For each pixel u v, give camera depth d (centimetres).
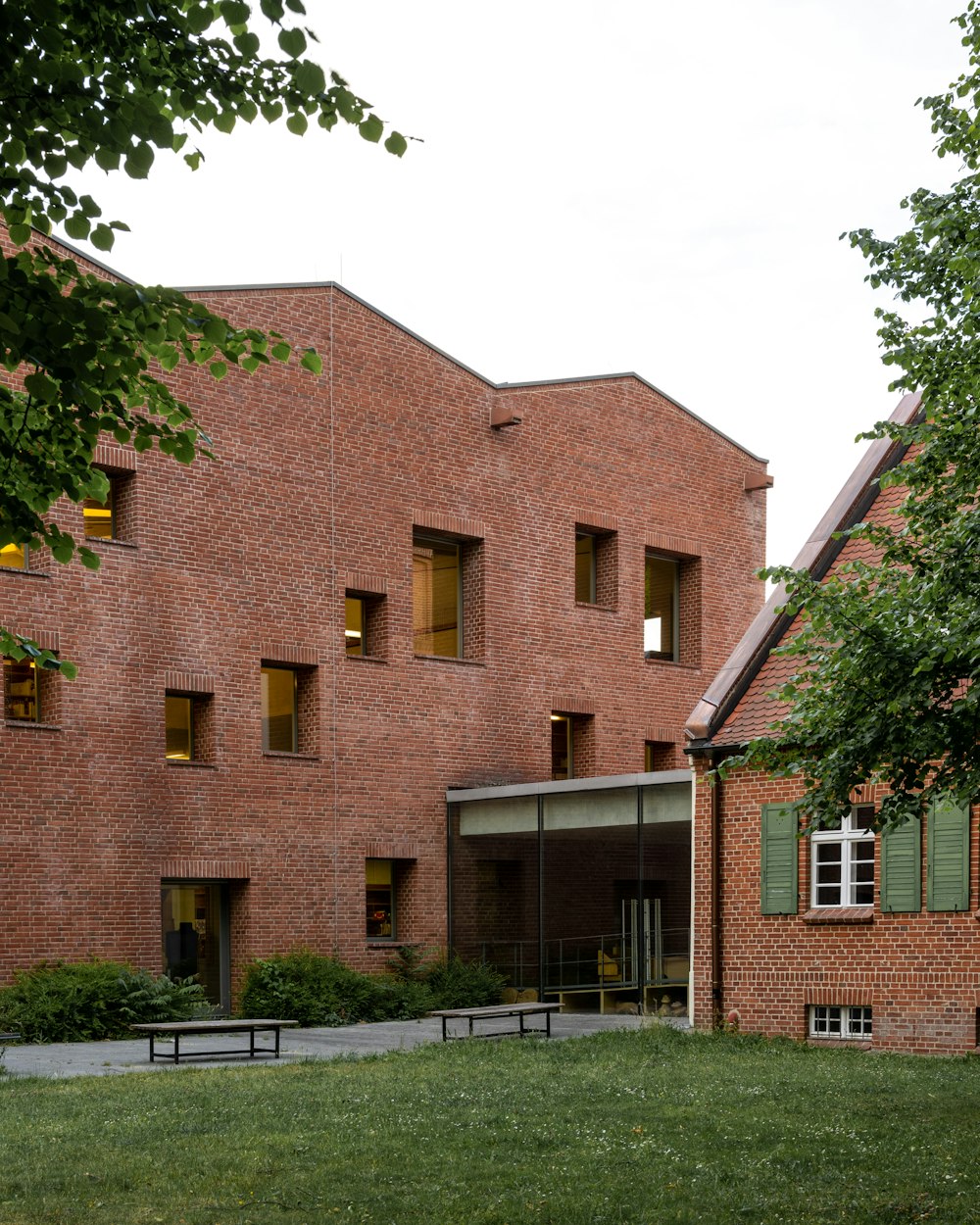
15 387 2036
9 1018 2084
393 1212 863
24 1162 1016
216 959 2520
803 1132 1110
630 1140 1094
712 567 3312
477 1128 1151
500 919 2884
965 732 1073
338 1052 1905
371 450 2756
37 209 701
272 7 658
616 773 3080
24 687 2302
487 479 2933
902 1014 1789
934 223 1170
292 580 2622
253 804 2533
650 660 3200
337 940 2620
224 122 727
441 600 2905
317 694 2645
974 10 1172
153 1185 944
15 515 750
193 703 2523
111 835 2342
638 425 3212
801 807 1173
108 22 676
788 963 1917
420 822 2767
